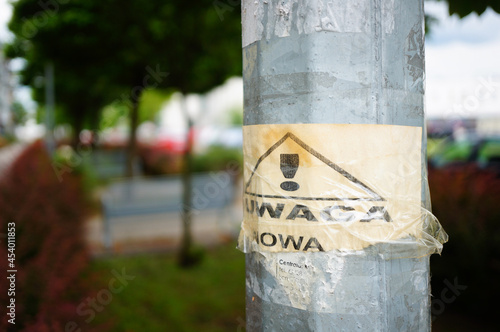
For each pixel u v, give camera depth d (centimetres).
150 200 652
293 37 96
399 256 95
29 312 217
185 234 530
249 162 104
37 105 1417
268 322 99
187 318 392
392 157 94
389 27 96
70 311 244
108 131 2317
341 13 94
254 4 103
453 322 375
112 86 727
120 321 368
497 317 375
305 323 95
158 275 493
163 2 475
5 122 2678
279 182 96
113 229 685
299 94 95
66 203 498
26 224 297
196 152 1372
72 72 639
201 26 491
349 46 94
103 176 1246
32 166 671
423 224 98
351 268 93
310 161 93
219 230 678
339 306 93
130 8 489
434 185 424
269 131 97
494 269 376
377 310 93
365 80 94
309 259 94
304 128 94
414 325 97
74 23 526
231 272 508
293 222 95
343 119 93
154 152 1307
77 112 1468
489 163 657
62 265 296
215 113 3369
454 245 391
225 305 419
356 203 92
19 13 541
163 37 494
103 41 548
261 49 101
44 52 579
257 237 101
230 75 614
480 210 386
